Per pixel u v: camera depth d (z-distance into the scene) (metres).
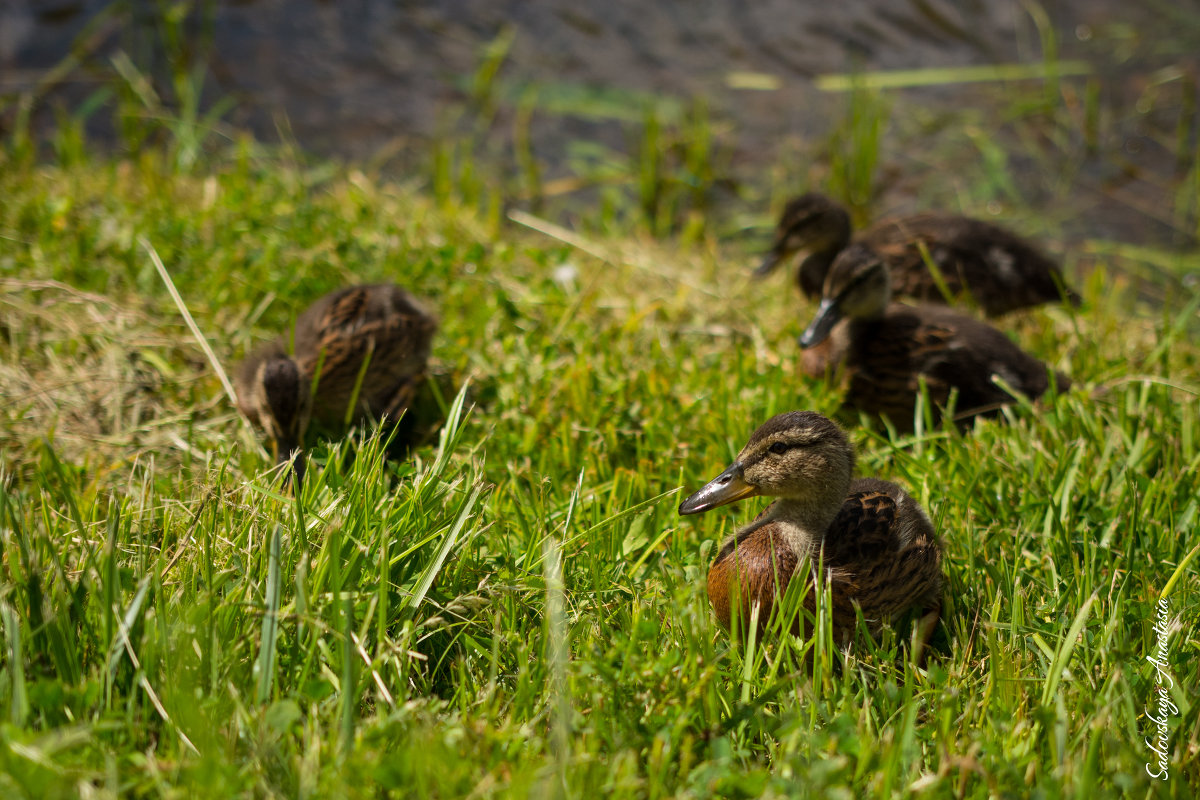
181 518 7.58
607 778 5.57
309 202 14.98
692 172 18.33
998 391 10.70
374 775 5.23
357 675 6.18
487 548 7.68
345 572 6.55
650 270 14.84
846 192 18.16
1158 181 18.45
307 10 21.95
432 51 21.30
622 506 8.64
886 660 6.91
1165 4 23.08
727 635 7.36
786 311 14.02
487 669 6.70
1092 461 9.45
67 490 7.43
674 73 21.22
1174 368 12.39
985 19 22.66
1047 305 13.73
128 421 9.98
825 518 7.51
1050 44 20.25
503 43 21.67
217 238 13.32
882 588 7.32
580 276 14.53
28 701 5.59
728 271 15.46
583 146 19.39
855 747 5.69
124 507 7.78
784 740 6.02
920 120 20.02
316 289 12.31
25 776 4.95
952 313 11.48
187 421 9.95
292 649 6.20
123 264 12.36
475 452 9.26
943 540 8.16
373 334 10.42
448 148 18.98
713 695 6.21
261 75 20.08
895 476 9.53
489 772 5.54
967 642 7.09
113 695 5.89
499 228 16.05
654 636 6.54
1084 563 7.80
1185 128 19.16
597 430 9.96
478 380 11.13
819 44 21.95
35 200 13.20
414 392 10.83
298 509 6.63
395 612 6.64
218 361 10.16
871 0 23.28
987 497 8.88
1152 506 8.66
